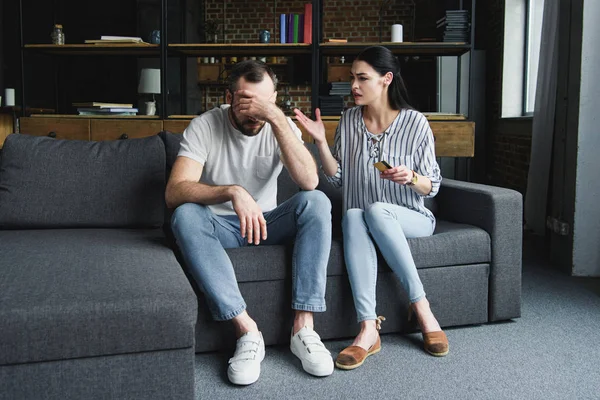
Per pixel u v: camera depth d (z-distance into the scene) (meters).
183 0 6.40
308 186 2.19
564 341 2.35
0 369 1.46
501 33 6.36
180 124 4.05
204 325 2.13
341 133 2.58
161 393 1.59
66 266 1.83
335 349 2.23
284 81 8.39
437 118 4.00
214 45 4.16
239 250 2.15
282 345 2.27
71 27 7.68
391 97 2.47
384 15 8.41
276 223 2.22
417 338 2.37
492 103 6.77
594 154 3.36
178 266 1.91
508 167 6.07
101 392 1.54
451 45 4.01
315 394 1.87
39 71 7.87
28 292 1.57
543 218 4.35
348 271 2.23
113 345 1.53
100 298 1.55
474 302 2.46
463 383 1.96
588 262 3.41
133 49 4.35
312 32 4.25
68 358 1.51
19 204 2.46
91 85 7.60
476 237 2.44
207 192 2.04
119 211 2.52
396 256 2.22
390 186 2.46
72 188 2.50
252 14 8.59
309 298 2.10
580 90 3.35
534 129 4.44
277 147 2.26
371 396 1.86
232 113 2.19
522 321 2.59
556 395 1.87
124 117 4.12
